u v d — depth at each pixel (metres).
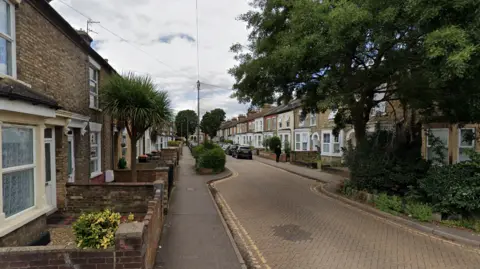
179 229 6.85
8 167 5.19
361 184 10.37
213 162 17.56
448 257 5.46
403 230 7.05
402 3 6.47
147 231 3.95
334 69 8.70
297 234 6.77
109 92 9.94
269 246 6.04
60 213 7.74
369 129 17.20
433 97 8.51
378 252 5.68
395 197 8.66
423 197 8.54
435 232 6.77
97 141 11.62
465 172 7.58
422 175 9.51
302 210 9.01
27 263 3.19
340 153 22.03
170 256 5.23
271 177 16.97
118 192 7.90
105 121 12.33
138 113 9.78
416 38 7.33
